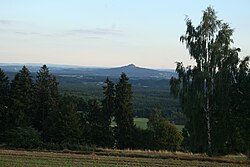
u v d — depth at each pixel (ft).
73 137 208.95
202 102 136.67
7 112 217.97
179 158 133.08
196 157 134.62
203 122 139.64
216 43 135.33
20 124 217.36
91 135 220.84
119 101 222.28
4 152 138.00
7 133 197.36
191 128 140.67
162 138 226.17
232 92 137.08
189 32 139.95
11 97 221.46
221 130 138.51
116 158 128.57
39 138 185.37
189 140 145.18
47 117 218.18
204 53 138.00
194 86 137.08
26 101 224.53
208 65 137.59
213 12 139.13
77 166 109.29
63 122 208.13
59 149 166.61
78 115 215.51
